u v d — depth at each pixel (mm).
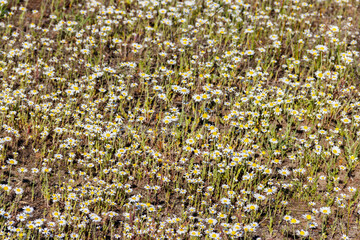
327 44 9102
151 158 6691
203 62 8336
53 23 9570
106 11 9516
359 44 9188
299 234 5441
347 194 6188
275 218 5879
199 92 7910
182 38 8500
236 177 6273
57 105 7199
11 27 9016
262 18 9938
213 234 5320
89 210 5902
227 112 7574
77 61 8453
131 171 6527
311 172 6477
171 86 7734
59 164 6559
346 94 7898
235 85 8141
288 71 8172
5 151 6617
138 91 7969
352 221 5797
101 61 8539
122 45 9055
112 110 7336
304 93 7648
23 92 7477
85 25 9477
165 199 6141
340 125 7176
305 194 6172
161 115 7477
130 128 6902
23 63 8266
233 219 5797
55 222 5668
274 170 6582
